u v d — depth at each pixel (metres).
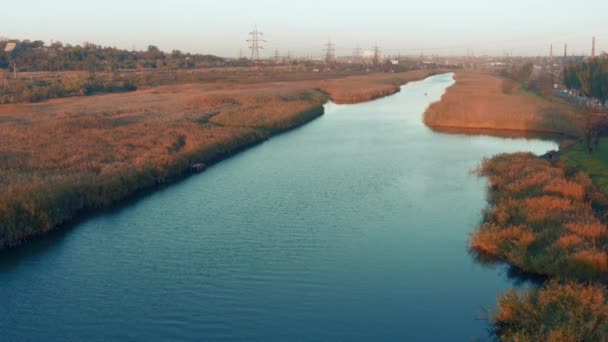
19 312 17.48
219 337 16.12
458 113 54.59
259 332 16.36
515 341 14.15
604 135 41.44
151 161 34.00
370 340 15.85
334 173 34.69
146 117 53.06
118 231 24.55
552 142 44.81
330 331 16.36
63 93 77.81
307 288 19.03
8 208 23.31
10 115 53.81
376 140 46.50
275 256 21.73
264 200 29.08
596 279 17.33
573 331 13.72
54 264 21.05
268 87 92.06
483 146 43.25
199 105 64.25
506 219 23.27
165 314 17.38
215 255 21.88
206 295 18.61
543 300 15.53
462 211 26.78
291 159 39.22
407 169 35.47
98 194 28.33
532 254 19.55
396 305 17.78
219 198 29.56
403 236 23.67
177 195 30.19
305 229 24.67
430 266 20.58
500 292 18.28
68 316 17.27
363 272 20.22
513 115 52.81
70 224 25.44
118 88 88.62
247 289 18.98
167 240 23.48
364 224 25.22
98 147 37.34
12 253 22.09
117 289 19.05
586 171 30.80
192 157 37.34
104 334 16.30
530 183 27.81
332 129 53.28
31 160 32.41
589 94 55.56
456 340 15.67
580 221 21.14
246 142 44.84
